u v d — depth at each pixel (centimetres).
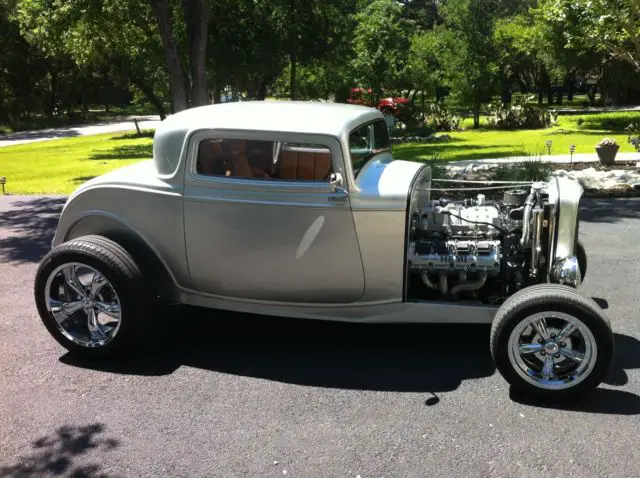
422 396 398
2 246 842
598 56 2983
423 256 435
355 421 369
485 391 402
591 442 342
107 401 398
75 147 3072
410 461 328
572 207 417
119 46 2762
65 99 6425
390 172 448
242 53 2239
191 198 443
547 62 4112
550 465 322
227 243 445
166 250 462
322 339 491
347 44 2539
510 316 374
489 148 1972
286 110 461
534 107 3166
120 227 475
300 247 434
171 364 452
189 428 364
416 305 435
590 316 365
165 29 1348
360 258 429
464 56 3139
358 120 452
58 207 1138
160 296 476
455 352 461
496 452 334
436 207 471
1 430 365
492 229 457
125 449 344
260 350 473
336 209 422
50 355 471
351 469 322
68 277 455
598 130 2636
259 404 391
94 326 462
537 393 382
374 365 443
